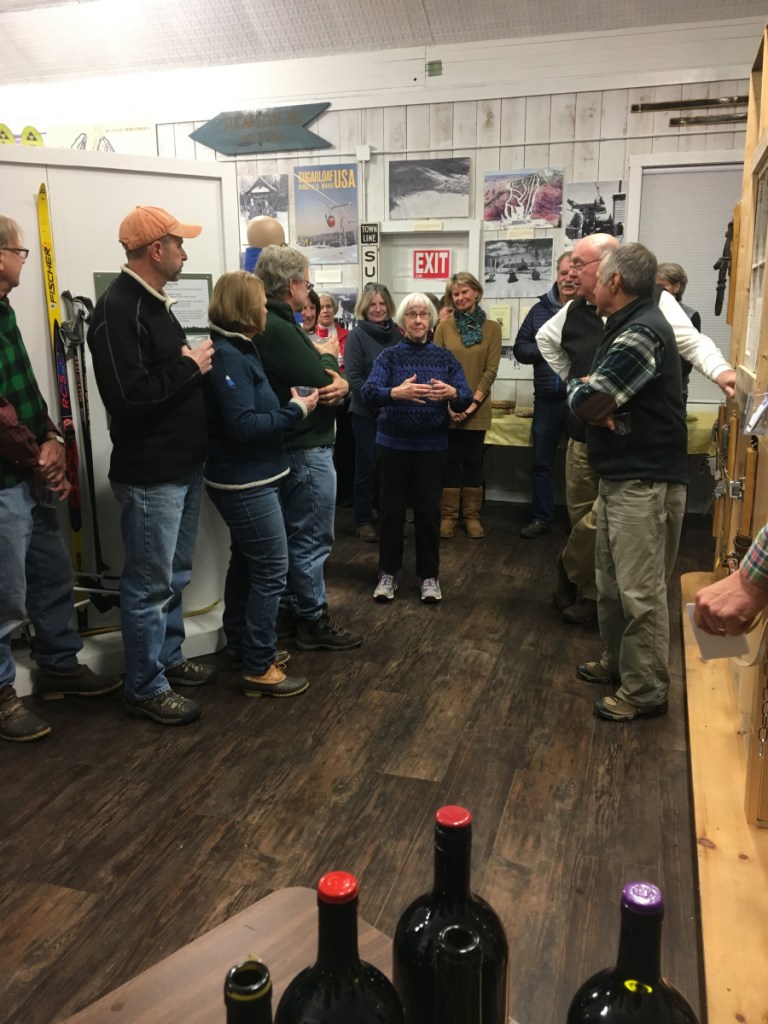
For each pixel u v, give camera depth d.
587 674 2.84
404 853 1.95
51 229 2.70
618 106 4.78
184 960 0.94
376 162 5.27
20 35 5.46
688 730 2.50
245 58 5.31
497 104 4.97
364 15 4.91
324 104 5.25
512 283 5.19
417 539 3.56
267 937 0.97
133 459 2.39
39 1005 1.53
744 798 2.03
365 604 3.60
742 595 1.14
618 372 2.30
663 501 2.44
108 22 5.24
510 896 1.80
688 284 4.92
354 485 4.74
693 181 4.78
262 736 2.50
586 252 2.72
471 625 3.36
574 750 2.41
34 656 2.73
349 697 2.75
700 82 4.61
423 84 5.07
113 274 2.82
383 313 4.46
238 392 2.42
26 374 2.43
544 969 1.60
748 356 2.44
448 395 3.31
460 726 2.55
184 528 2.67
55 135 5.78
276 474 2.59
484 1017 0.65
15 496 2.37
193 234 2.36
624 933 0.59
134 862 1.93
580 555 3.20
